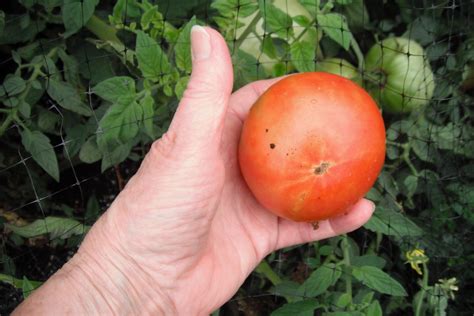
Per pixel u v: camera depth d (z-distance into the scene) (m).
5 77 0.52
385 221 0.50
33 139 0.47
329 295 0.50
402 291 0.45
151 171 0.36
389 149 0.56
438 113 0.57
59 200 0.57
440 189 0.57
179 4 0.51
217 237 0.43
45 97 0.54
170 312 0.39
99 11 0.52
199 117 0.35
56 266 0.55
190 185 0.36
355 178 0.35
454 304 0.56
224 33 0.49
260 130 0.36
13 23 0.50
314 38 0.51
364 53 0.61
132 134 0.45
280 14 0.46
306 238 0.46
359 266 0.50
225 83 0.35
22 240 0.53
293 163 0.35
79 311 0.36
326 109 0.35
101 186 0.58
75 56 0.52
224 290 0.42
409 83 0.55
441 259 0.56
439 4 0.59
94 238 0.37
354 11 0.59
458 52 0.58
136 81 0.52
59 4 0.48
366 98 0.36
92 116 0.51
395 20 0.61
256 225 0.44
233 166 0.44
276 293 0.51
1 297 0.53
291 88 0.36
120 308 0.37
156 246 0.37
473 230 0.56
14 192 0.54
